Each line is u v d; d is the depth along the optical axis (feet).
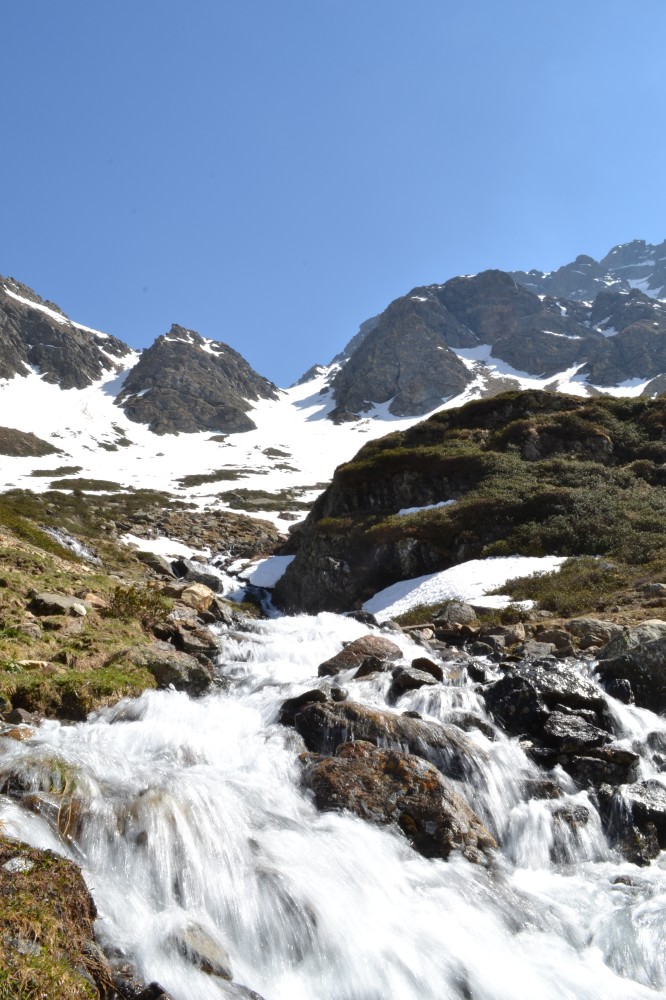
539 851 27.84
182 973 17.06
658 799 29.86
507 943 21.68
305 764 28.55
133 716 34.14
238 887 20.68
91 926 17.04
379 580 106.11
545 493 101.14
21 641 39.75
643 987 20.80
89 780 22.99
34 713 32.83
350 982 19.07
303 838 23.59
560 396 142.41
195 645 51.08
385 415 599.57
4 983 13.71
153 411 538.47
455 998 19.12
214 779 25.49
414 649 52.21
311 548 120.47
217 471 344.28
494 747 32.99
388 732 31.60
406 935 20.77
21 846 18.03
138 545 162.50
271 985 18.62
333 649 56.95
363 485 127.65
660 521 89.51
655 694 42.45
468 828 26.37
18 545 65.87
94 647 42.01
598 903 24.61
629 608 63.31
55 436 421.18
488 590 79.82
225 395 615.16
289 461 401.29
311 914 20.30
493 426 140.46
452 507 106.63
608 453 122.83
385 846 24.70
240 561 158.20
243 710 36.58
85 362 641.40
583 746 33.47
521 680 37.63
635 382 609.83
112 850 20.47
